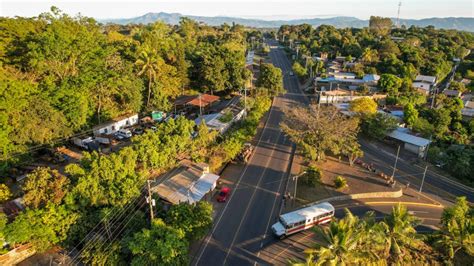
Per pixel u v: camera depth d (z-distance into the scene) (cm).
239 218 4381
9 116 4878
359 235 2966
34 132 5078
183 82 9325
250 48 19700
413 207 4828
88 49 6775
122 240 3328
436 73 12581
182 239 3384
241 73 9969
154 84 7875
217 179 4888
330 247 2883
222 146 5622
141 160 4484
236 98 9512
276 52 19038
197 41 16575
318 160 5934
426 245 3869
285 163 5966
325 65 14250
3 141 4703
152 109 7812
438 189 5394
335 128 5697
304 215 4109
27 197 3412
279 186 5172
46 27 6612
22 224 3247
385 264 3331
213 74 9388
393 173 5534
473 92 11231
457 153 6025
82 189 3569
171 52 9581
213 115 7481
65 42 6247
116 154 4184
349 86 11131
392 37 19500
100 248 3319
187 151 5288
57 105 5728
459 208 3825
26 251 3481
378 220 4444
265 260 3653
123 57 8338
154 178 4688
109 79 6569
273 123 8031
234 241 3947
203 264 3572
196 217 3641
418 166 6134
